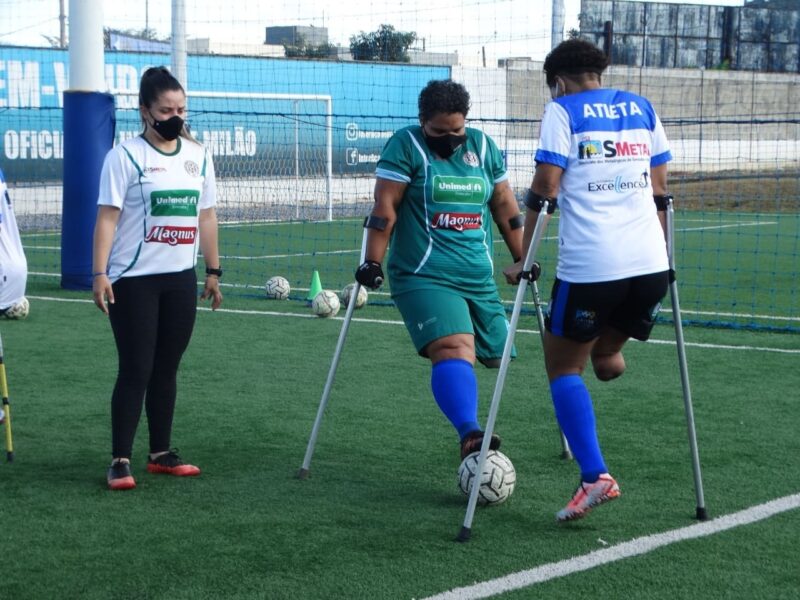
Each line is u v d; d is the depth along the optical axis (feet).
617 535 13.47
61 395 21.85
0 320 31.55
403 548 13.01
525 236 13.61
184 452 17.71
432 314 15.25
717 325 31.37
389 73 82.94
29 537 13.43
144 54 72.95
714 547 13.01
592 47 13.93
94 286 15.28
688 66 126.21
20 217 69.56
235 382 23.24
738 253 54.85
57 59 71.05
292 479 16.15
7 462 17.02
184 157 15.78
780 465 16.81
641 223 13.56
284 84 78.54
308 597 11.45
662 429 19.15
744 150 112.16
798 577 12.04
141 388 15.79
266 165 78.48
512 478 14.80
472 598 11.38
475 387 15.26
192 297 16.21
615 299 13.50
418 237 15.46
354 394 22.09
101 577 12.05
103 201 15.28
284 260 51.34
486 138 15.92
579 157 13.41
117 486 15.48
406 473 16.52
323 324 31.30
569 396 13.83
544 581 11.87
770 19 129.90
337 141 81.46
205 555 12.76
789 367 25.00
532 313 34.63
